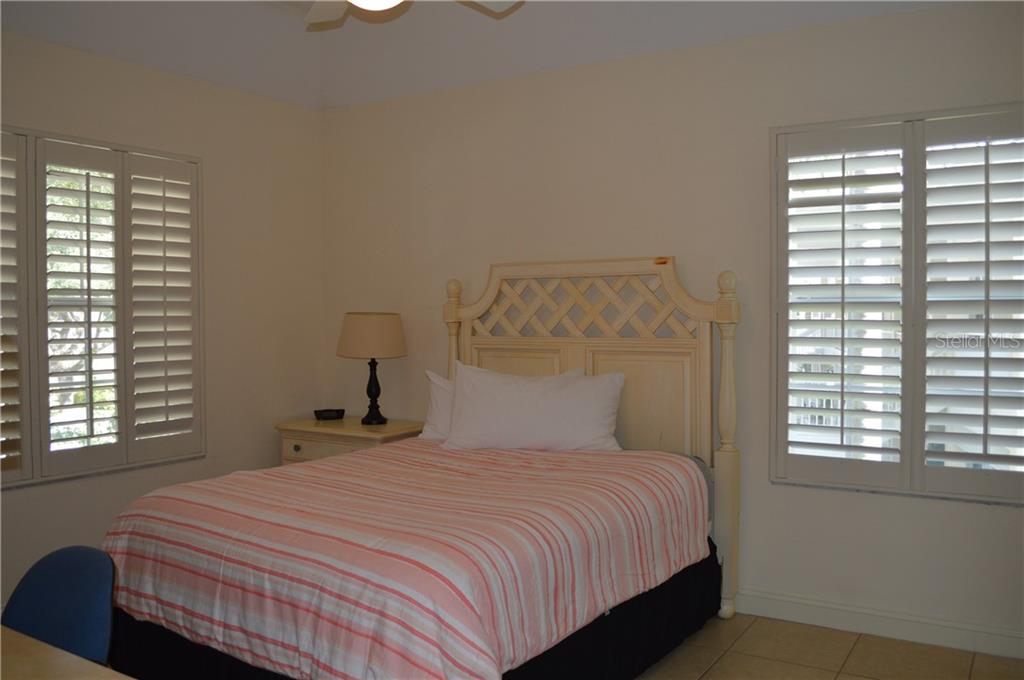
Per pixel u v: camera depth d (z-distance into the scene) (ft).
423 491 8.54
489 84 13.28
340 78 14.32
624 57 12.03
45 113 10.84
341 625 6.19
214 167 13.08
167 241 12.32
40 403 10.78
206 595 7.14
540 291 12.62
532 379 11.51
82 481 11.35
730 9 10.89
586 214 12.43
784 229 10.83
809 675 9.28
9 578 10.58
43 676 3.97
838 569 10.68
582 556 7.61
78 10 10.78
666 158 11.75
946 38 9.87
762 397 11.12
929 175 9.93
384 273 14.48
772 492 11.09
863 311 10.31
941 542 10.03
